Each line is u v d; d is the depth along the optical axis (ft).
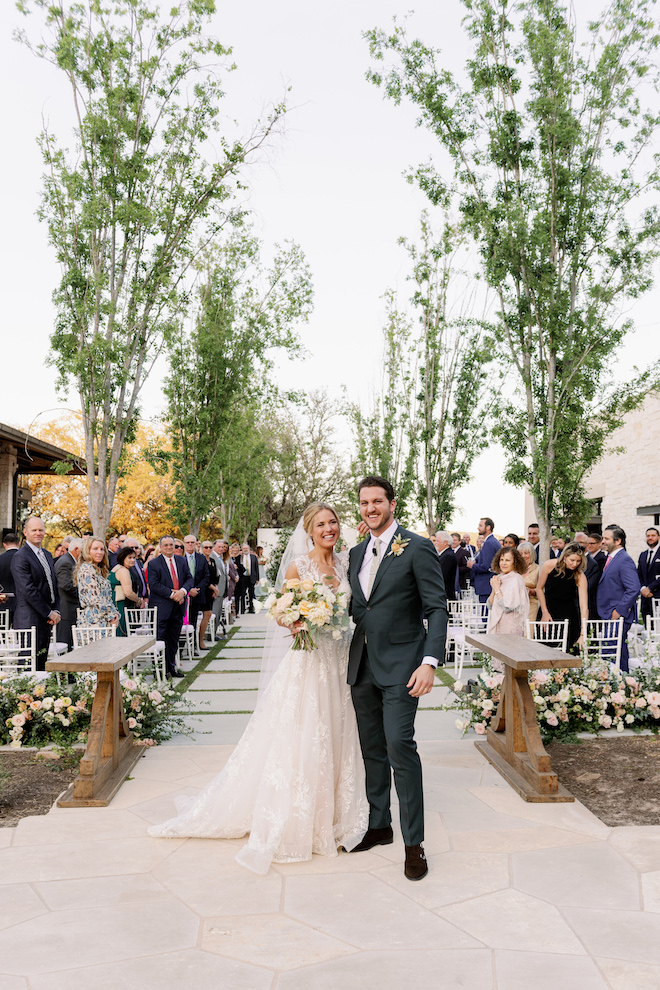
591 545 30.37
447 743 20.25
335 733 13.52
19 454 60.95
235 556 61.93
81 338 40.45
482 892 11.27
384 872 12.09
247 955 9.52
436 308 56.08
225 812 13.46
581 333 40.37
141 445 106.73
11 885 11.63
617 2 39.63
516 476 41.32
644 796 15.47
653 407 67.62
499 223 41.52
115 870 12.18
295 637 12.96
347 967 9.20
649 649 24.38
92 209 38.73
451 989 8.70
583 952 9.50
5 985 8.84
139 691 20.63
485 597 36.24
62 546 32.63
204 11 39.60
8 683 21.29
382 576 12.65
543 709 19.92
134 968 9.21
